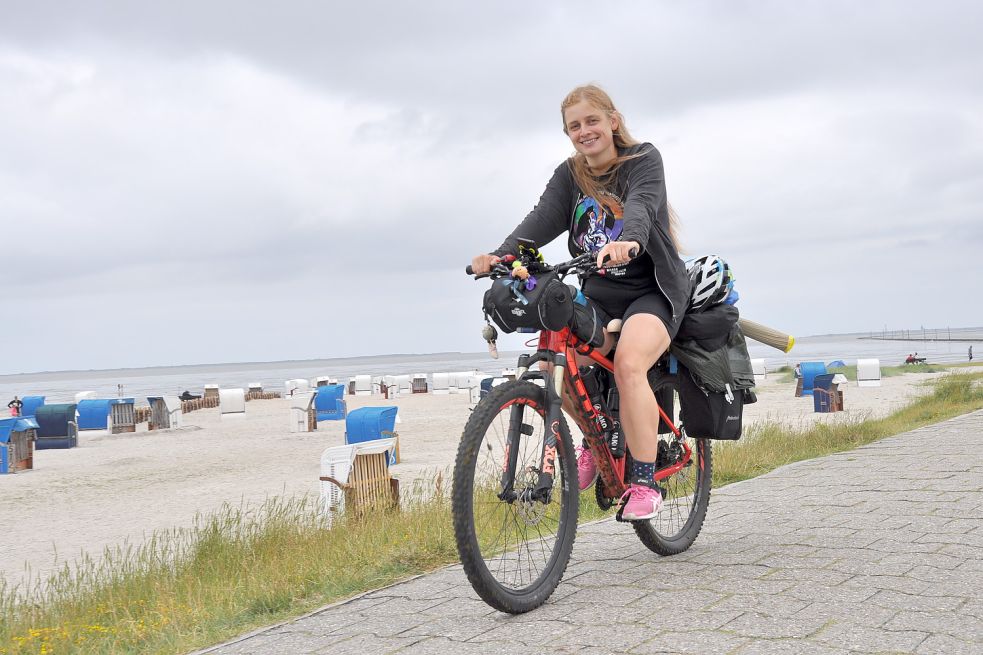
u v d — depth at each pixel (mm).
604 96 4348
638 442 4203
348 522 7852
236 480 15336
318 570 5391
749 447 10266
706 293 4562
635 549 5031
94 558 9250
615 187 4395
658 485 4422
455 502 3637
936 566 4078
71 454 22328
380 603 4316
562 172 4574
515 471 3859
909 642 3090
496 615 3867
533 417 4016
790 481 7172
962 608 3434
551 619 3705
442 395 46219
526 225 4496
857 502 5898
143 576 6891
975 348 157125
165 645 4383
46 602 6453
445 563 5266
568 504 4199
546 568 4020
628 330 4219
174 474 16844
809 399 29312
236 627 4469
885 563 4184
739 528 5383
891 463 7770
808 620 3383
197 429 28812
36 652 4840
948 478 6621
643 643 3270
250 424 30062
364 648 3568
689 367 4672
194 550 7758
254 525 8273
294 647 3719
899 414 16484
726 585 3998
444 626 3773
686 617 3543
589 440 4324
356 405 37000
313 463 17453
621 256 3752
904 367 51406
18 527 11656
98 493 14781
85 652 4664
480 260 4039
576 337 4180
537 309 3779
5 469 18625
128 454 21469
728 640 3225
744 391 4871
